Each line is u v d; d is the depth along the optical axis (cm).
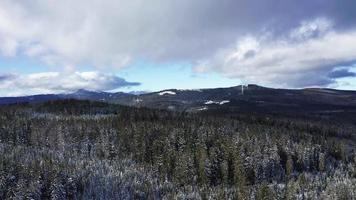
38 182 13662
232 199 14688
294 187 15738
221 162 17312
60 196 13800
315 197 15088
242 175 16638
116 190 15025
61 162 16138
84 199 14262
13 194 13538
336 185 16375
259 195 14425
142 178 16350
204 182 16600
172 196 14888
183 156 17238
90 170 15812
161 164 17575
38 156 16850
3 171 13938
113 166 17012
